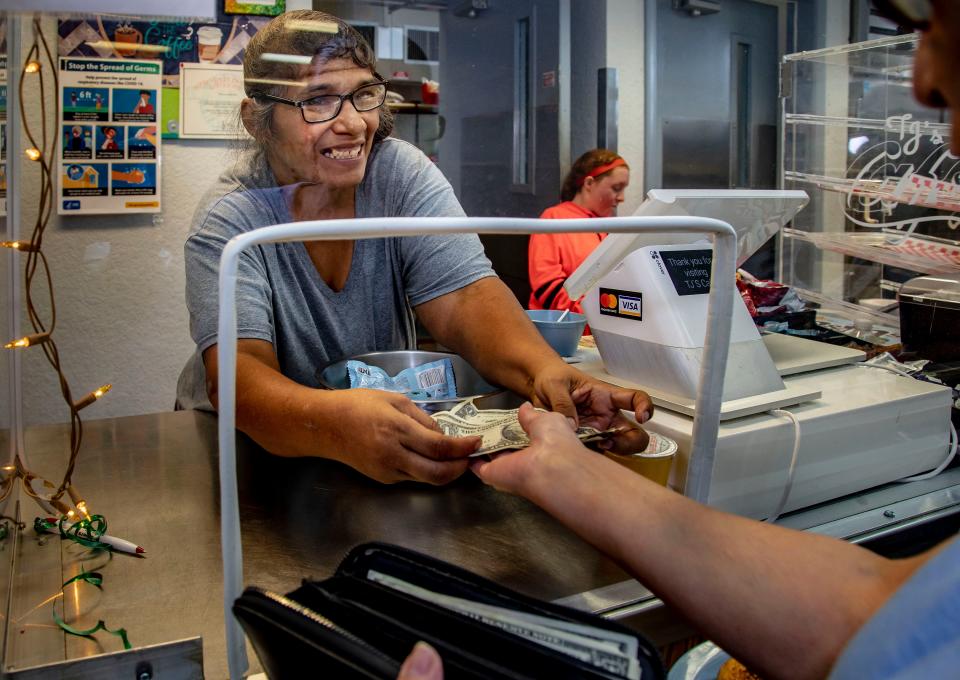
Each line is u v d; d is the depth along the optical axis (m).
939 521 0.98
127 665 0.60
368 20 1.92
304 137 1.10
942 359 1.23
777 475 0.93
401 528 0.88
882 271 1.64
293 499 0.96
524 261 1.76
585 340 1.48
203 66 1.23
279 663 0.51
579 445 0.66
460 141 2.35
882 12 0.42
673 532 0.58
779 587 0.54
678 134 2.32
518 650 0.50
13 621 0.67
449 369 1.20
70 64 1.10
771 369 1.01
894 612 0.41
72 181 1.38
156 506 0.94
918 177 1.50
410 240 1.30
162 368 1.63
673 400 0.98
